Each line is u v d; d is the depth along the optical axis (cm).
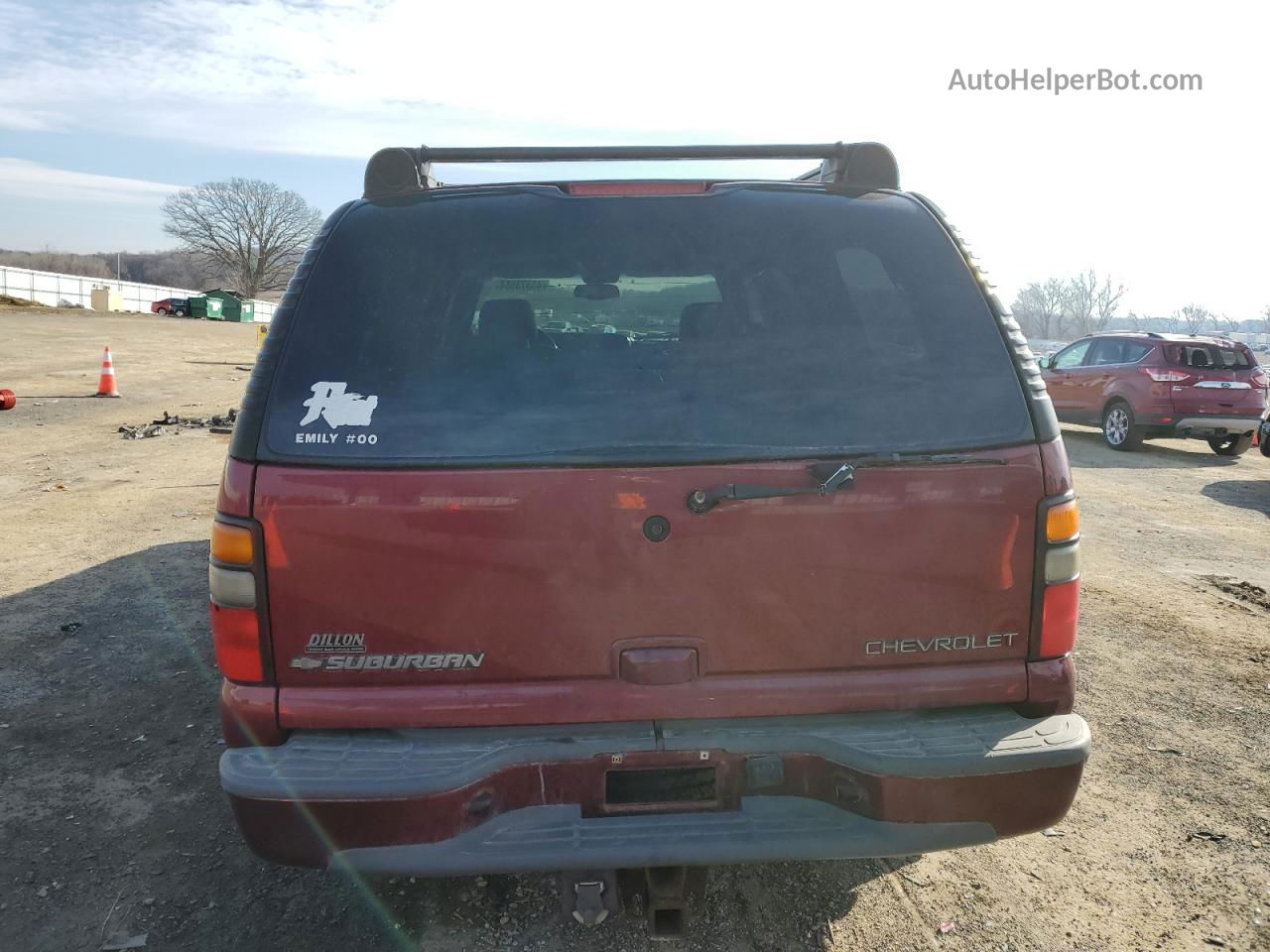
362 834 211
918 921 270
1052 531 225
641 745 218
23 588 561
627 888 277
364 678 218
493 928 265
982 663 228
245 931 265
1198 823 323
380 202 254
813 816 221
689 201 255
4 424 1205
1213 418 1249
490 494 213
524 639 218
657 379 225
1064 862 300
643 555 216
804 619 221
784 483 217
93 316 4172
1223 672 459
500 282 245
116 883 287
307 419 218
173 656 463
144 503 790
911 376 229
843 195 261
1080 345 1454
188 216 10056
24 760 363
